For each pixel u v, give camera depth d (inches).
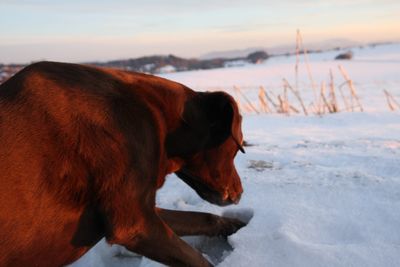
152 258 30.7
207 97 36.1
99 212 29.1
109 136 29.0
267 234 37.6
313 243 36.2
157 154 31.6
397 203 42.2
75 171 28.6
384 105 145.3
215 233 40.8
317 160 60.9
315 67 487.8
